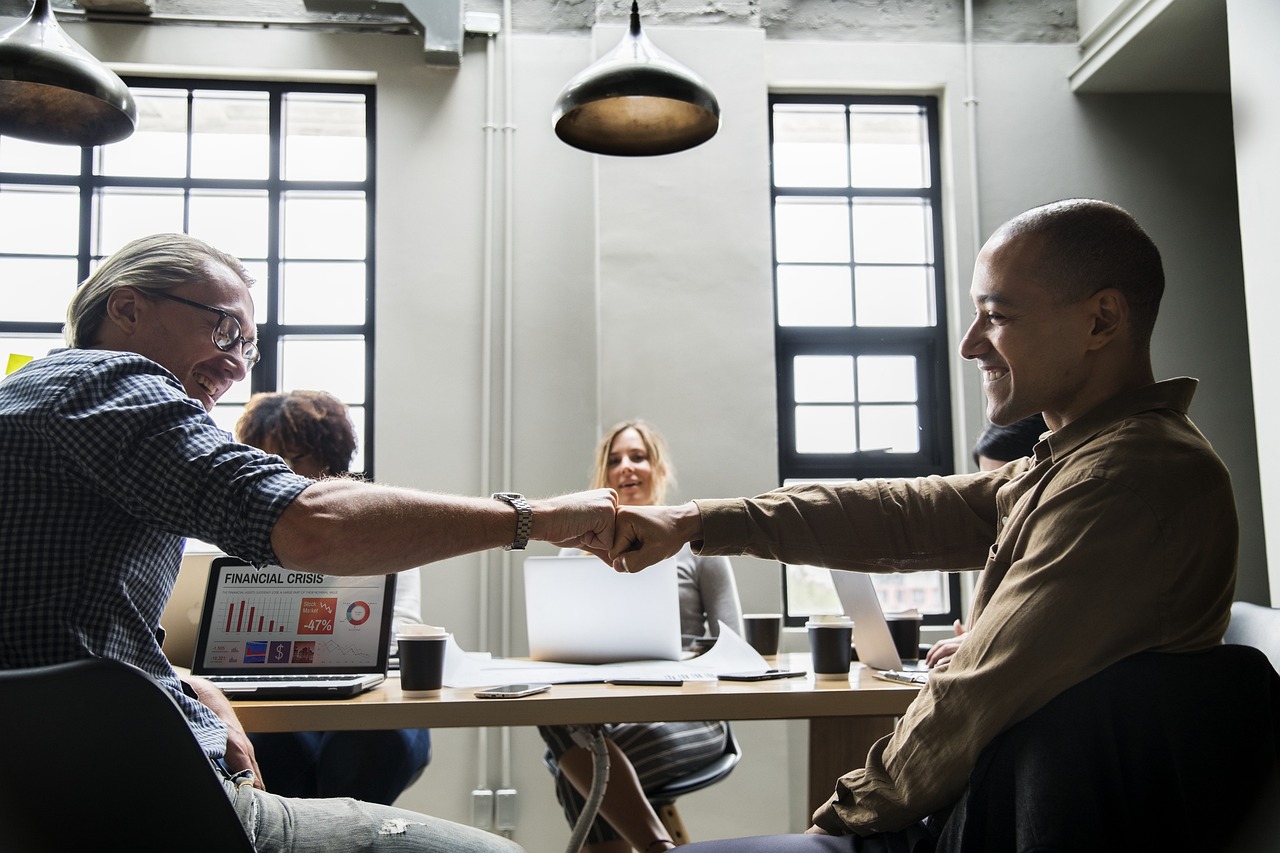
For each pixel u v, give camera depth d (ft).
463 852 4.06
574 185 13.28
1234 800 3.08
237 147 13.57
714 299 12.88
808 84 13.89
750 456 12.67
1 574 3.47
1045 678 3.32
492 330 12.98
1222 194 13.89
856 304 14.19
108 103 6.72
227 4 13.17
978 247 13.64
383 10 13.01
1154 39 12.64
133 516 3.71
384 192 13.12
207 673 5.70
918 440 14.02
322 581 5.90
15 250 13.21
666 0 13.46
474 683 5.53
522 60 13.42
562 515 4.65
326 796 6.97
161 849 2.94
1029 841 3.10
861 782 3.93
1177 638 3.38
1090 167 13.88
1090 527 3.42
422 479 12.69
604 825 7.95
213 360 4.32
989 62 13.98
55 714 2.78
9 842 2.89
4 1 12.59
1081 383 4.10
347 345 13.34
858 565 5.29
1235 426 13.46
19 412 3.54
